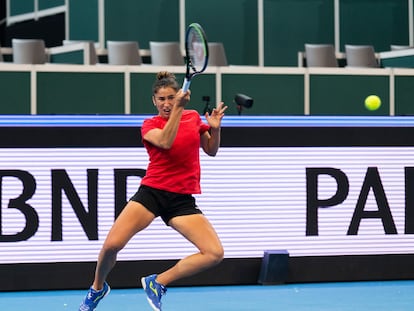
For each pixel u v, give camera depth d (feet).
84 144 50.29
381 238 53.26
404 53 93.04
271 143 52.01
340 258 52.85
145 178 39.17
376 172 53.06
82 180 50.29
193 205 39.09
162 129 38.17
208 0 105.70
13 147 49.62
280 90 81.10
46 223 50.08
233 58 106.32
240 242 51.85
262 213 52.01
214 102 79.71
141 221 38.70
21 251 49.90
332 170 52.65
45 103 77.20
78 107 77.77
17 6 129.59
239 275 52.01
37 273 50.08
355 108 82.64
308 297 48.16
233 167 51.62
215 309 44.98
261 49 106.93
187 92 37.04
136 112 78.64
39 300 47.42
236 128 51.60
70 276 50.39
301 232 52.42
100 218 50.52
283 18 107.55
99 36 102.78
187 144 38.40
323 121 52.49
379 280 53.31
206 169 51.29
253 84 80.59
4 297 48.39
